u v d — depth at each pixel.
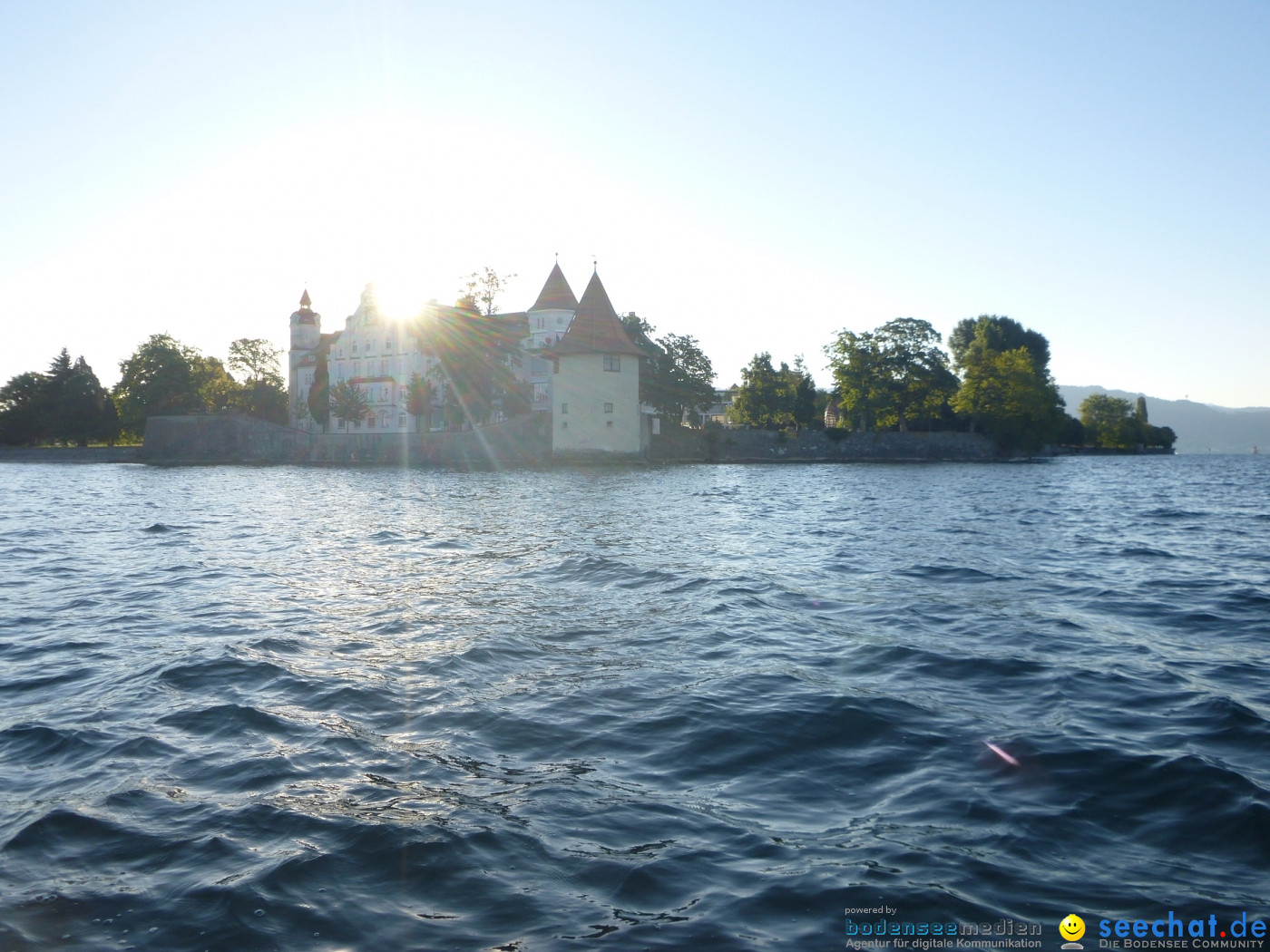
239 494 48.25
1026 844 5.28
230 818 5.73
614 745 7.11
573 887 4.84
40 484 61.50
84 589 15.55
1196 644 10.69
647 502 38.66
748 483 56.19
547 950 4.25
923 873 4.94
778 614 12.51
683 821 5.66
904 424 100.81
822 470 79.31
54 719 7.93
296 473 77.69
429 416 97.19
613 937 4.36
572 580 15.75
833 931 4.39
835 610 12.82
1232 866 5.01
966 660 9.77
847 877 4.90
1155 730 7.32
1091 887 4.80
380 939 4.36
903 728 7.44
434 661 9.84
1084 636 11.09
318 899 4.72
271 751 7.01
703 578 15.64
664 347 96.00
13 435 114.56
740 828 5.57
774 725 7.53
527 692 8.61
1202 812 5.67
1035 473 73.44
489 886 4.85
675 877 4.93
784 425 103.44
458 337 93.69
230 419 101.50
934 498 41.94
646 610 12.80
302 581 16.09
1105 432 140.62
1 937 4.41
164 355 112.75
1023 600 13.72
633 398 87.88
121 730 7.57
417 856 5.17
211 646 10.68
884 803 5.93
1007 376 96.88
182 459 102.25
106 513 34.88
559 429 87.12
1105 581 15.72
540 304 109.81
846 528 26.41
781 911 4.57
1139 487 53.56
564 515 31.84
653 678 9.08
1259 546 21.84
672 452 94.56
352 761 6.78
